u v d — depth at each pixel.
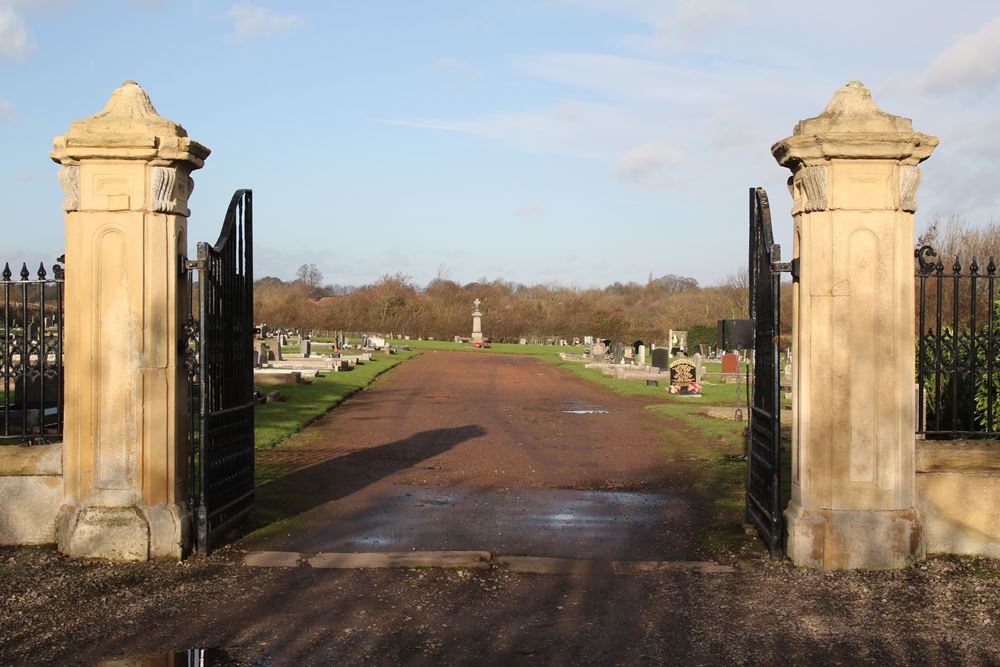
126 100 7.50
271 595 6.62
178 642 5.63
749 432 8.96
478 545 8.23
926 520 7.64
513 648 5.58
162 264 7.47
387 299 87.94
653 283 125.19
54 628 5.87
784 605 6.44
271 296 96.88
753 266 8.84
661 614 6.26
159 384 7.49
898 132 7.12
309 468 12.63
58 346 8.05
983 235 29.67
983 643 5.70
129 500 7.48
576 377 36.69
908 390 7.32
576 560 7.68
